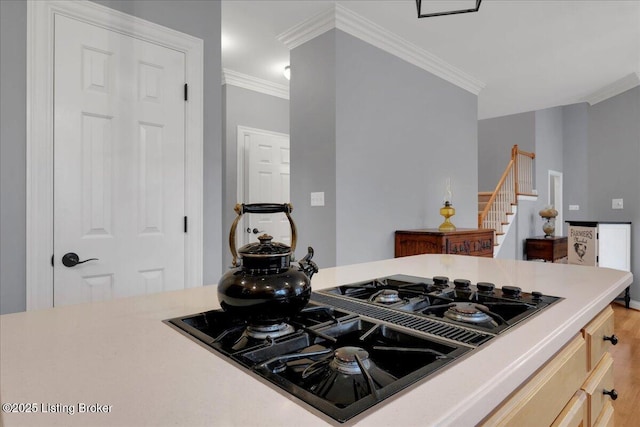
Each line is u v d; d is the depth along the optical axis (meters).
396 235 3.44
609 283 1.28
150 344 0.73
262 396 0.53
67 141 1.84
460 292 1.11
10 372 0.60
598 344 1.08
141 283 2.08
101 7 1.94
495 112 5.95
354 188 3.08
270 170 4.52
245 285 0.75
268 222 4.41
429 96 3.92
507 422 0.61
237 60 3.78
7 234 1.68
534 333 0.77
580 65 4.05
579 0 2.80
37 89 1.75
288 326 0.82
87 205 1.90
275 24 3.08
